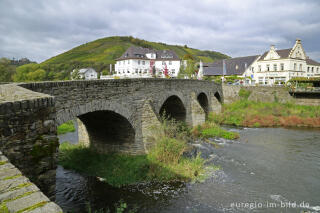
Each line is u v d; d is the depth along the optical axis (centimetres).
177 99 2683
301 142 2480
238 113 3831
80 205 1285
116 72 6981
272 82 5522
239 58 6700
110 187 1459
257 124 3409
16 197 325
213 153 2094
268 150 2192
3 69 5919
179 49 18050
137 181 1512
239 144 2403
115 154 1898
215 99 3931
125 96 1659
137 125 1805
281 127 3331
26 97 727
